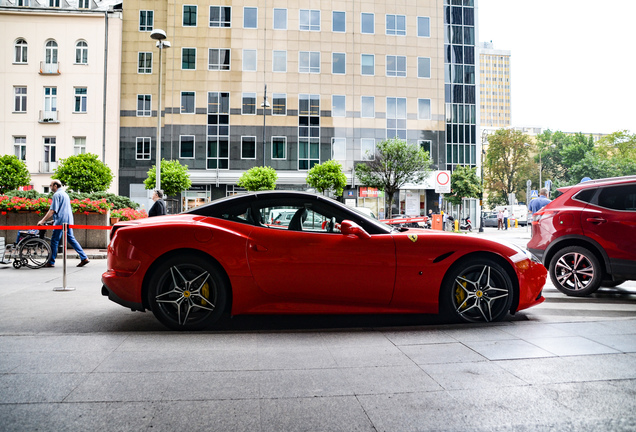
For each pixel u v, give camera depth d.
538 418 2.28
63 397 2.52
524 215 49.25
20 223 12.84
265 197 4.31
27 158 35.06
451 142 38.69
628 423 2.22
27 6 35.59
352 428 2.17
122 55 36.31
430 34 38.62
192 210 4.36
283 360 3.21
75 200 13.34
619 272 5.84
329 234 4.16
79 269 9.28
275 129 36.56
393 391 2.63
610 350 3.39
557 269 6.37
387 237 4.18
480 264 4.24
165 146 35.97
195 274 4.07
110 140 35.53
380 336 3.86
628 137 61.50
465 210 39.25
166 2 36.88
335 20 37.41
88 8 37.06
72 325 4.33
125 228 4.11
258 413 2.33
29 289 6.65
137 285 4.00
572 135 70.25
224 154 36.22
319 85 37.06
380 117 37.69
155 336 3.87
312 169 33.28
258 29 36.62
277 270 4.02
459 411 2.36
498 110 156.38
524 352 3.35
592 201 6.16
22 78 35.19
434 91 38.53
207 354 3.35
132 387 2.68
